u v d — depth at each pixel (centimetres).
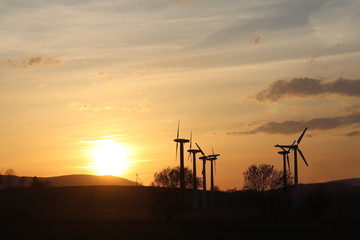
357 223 10775
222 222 11325
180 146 15200
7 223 11431
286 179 12394
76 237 8069
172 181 12356
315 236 8056
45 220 12962
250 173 12481
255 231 8925
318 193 12838
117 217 14450
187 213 14888
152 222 11575
